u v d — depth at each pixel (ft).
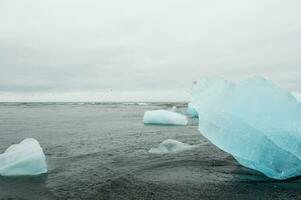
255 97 15.23
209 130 16.15
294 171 14.52
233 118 15.37
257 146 14.83
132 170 16.20
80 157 19.76
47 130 35.76
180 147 22.88
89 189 13.01
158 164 17.56
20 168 15.55
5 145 24.79
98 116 64.95
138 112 84.74
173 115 45.32
